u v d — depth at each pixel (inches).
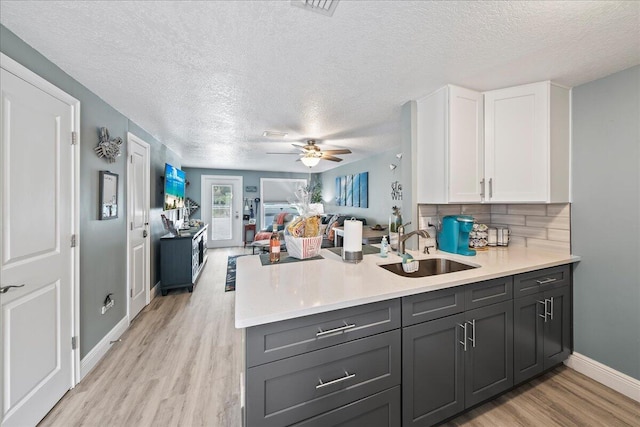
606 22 49.2
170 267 141.0
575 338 77.0
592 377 72.7
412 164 87.3
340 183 257.3
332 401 44.5
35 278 57.6
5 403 50.3
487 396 60.5
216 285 157.3
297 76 72.1
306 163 154.2
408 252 83.6
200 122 113.3
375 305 48.1
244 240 285.0
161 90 80.7
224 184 285.9
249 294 47.4
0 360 49.5
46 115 61.4
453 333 56.1
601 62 63.7
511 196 76.4
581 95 75.4
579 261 76.3
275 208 303.6
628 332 66.8
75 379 70.1
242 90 81.4
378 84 76.4
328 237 202.5
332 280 55.7
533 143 74.2
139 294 117.3
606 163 70.5
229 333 99.6
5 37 51.2
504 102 77.5
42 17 48.7
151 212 134.1
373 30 52.4
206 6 46.1
